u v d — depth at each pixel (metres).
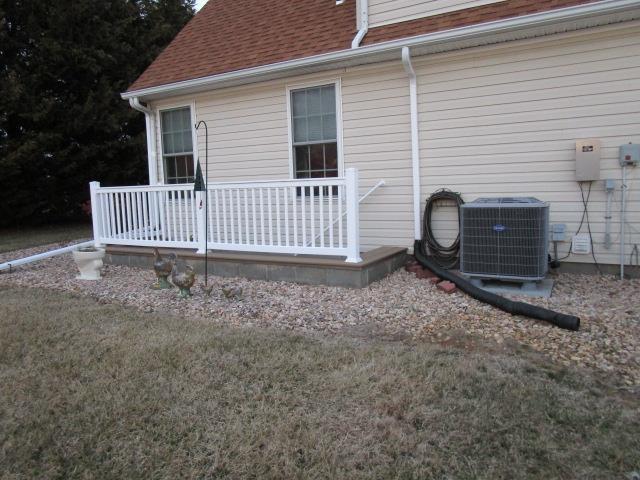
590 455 2.33
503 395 2.87
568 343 3.68
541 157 5.80
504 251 5.21
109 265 7.35
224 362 3.43
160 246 6.98
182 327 4.25
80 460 2.40
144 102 8.73
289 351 3.62
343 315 4.52
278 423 2.62
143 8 15.91
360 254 6.14
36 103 12.09
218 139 8.10
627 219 5.48
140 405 2.85
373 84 6.72
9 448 2.50
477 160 6.15
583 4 4.93
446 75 6.21
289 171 7.52
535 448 2.38
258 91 7.65
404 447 2.39
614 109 5.39
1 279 6.72
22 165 12.12
